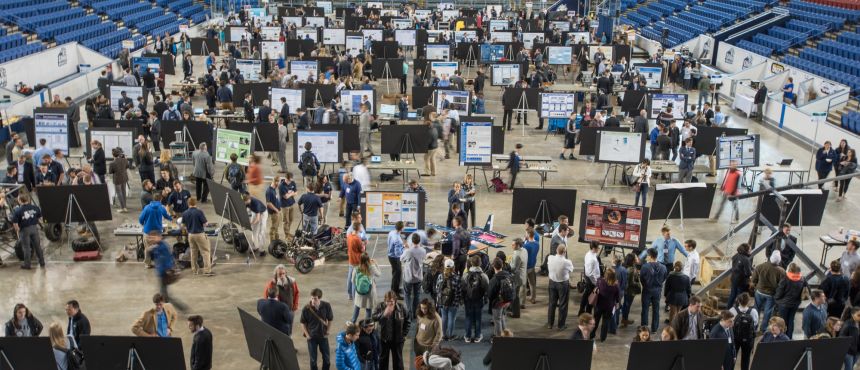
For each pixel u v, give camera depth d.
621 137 25.73
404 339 15.17
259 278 19.31
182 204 20.84
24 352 12.83
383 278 19.47
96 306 17.59
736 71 44.09
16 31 40.22
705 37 47.50
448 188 26.20
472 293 15.97
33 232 19.25
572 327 17.14
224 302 17.98
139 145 24.17
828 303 16.16
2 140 28.61
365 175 24.06
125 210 23.45
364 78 36.09
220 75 36.44
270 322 14.45
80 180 21.39
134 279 19.05
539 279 19.53
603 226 18.84
